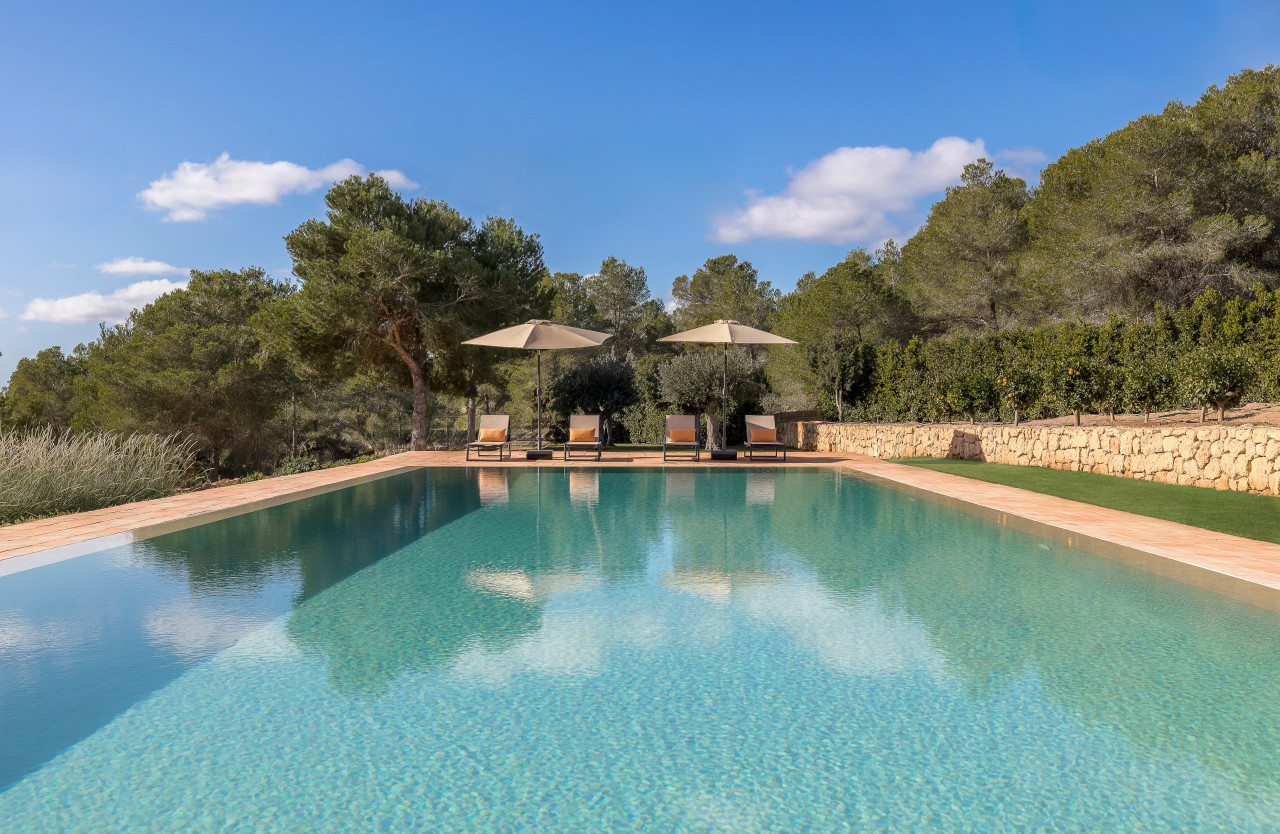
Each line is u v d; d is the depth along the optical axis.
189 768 2.15
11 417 31.23
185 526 6.43
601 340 13.08
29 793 2.01
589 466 12.39
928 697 2.68
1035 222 23.73
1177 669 2.95
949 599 3.98
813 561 4.96
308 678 2.87
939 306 24.41
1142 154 18.89
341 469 12.23
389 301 17.67
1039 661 3.04
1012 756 2.23
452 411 35.28
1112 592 4.09
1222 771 2.14
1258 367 9.41
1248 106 19.14
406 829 1.83
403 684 2.80
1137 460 9.24
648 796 1.99
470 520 6.79
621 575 4.57
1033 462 11.23
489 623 3.58
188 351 25.19
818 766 2.17
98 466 8.62
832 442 16.31
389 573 4.64
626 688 2.76
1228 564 4.66
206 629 3.49
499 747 2.29
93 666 2.99
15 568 4.75
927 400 15.01
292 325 17.97
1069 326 15.93
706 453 15.59
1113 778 2.10
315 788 2.04
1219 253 17.42
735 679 2.85
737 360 16.67
